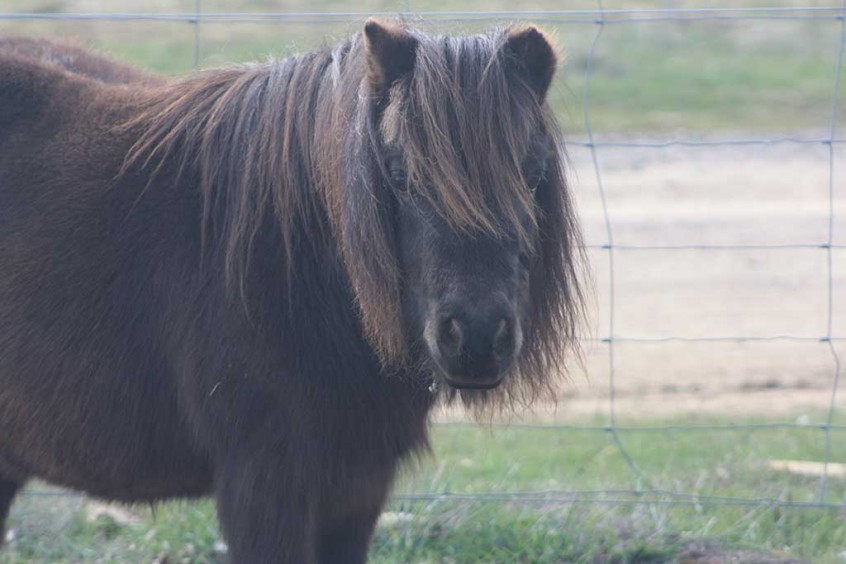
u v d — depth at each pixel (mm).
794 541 9969
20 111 7547
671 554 9578
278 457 6684
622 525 10070
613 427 11227
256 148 6848
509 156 5855
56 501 10594
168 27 33062
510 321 5801
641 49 37406
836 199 24656
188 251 6926
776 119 31344
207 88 7363
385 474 7066
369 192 6102
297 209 6691
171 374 7055
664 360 16312
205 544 9805
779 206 24156
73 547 9820
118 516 10539
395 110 5934
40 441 7301
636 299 18797
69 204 7172
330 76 6730
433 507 10219
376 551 9664
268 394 6648
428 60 5949
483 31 6875
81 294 7066
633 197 24953
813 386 15273
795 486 11375
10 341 7176
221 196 6895
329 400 6676
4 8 33656
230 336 6684
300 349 6625
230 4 34188
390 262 6117
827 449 10922
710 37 38812
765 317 17859
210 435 6875
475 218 5738
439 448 13016
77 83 7734
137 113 7461
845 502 10664
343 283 6656
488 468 11961
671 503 10461
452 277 5793
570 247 6781
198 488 7469
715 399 14805
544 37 6266
